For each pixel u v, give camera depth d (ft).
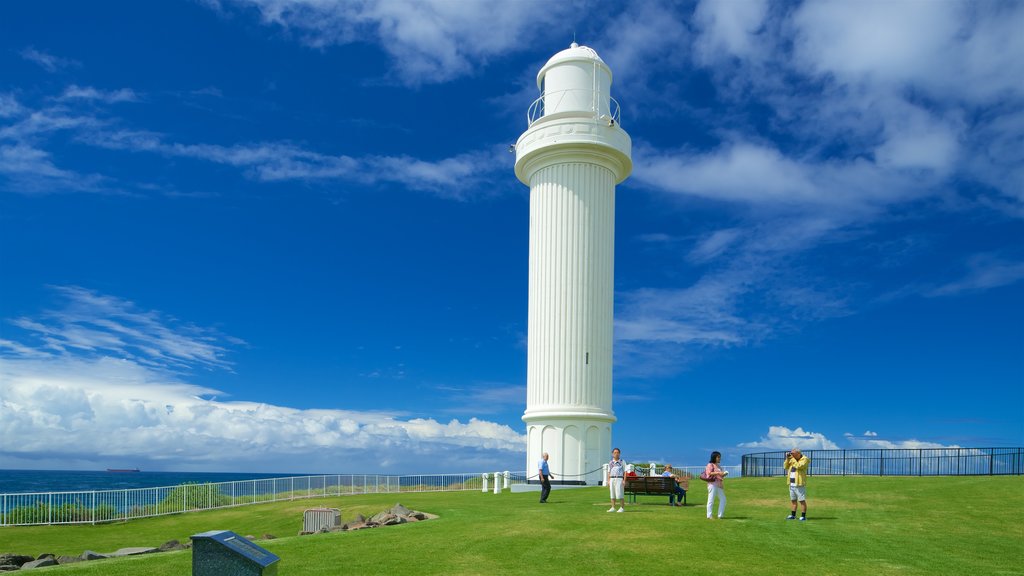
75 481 566.77
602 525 62.90
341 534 59.31
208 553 27.09
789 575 44.45
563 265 126.00
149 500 97.66
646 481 80.18
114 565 47.98
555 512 73.26
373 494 115.44
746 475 131.13
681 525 62.75
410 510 79.61
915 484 93.71
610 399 127.03
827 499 81.25
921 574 44.93
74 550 72.69
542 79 139.54
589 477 121.19
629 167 134.00
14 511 87.66
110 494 93.45
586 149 126.93
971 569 46.44
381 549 52.34
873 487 92.17
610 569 45.83
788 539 56.34
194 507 102.83
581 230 126.62
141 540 79.46
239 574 26.91
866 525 63.62
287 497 112.78
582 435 121.39
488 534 58.59
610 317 128.88
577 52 134.00
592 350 124.36
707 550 51.80
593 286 126.11
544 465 87.61
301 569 45.91
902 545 54.29
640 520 65.77
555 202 127.95
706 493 91.76
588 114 130.41
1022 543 55.77
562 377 123.03
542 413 122.31
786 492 89.51
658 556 49.70
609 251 129.80
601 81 135.03
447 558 49.19
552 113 131.95
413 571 45.29
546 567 46.44
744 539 56.18
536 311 127.65
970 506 74.33
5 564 53.98
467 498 99.91
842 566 46.98
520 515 71.15
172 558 50.70
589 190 127.95
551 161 128.88
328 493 116.26
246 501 109.29
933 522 65.41
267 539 61.57
